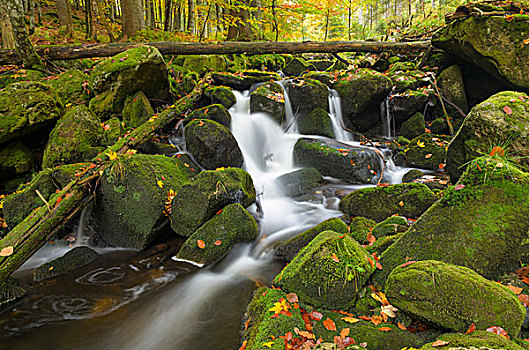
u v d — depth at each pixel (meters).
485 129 3.93
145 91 7.12
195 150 5.91
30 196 4.62
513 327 1.86
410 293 2.18
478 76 7.59
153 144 6.20
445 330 2.03
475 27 6.35
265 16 16.48
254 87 8.73
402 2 25.30
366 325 2.28
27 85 5.47
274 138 7.51
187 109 7.18
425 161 6.57
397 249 2.83
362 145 7.64
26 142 5.74
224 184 4.35
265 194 5.69
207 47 9.41
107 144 6.01
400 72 8.96
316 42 9.95
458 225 2.57
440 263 2.28
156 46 8.98
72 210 4.11
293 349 2.06
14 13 6.86
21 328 2.87
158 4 18.27
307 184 5.92
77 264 3.87
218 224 4.04
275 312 2.45
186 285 3.50
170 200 4.35
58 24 14.66
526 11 5.98
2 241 3.40
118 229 4.41
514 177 2.57
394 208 4.28
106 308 3.15
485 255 2.41
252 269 3.78
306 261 2.79
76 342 2.72
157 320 2.97
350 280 2.62
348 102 8.18
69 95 6.93
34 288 3.46
